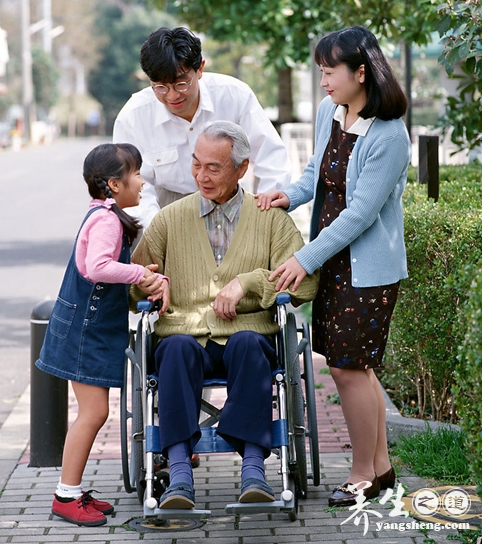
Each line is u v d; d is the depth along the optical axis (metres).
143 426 4.38
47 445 5.30
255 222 4.56
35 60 75.50
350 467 5.15
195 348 4.25
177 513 3.93
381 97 4.21
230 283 4.40
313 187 4.75
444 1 6.67
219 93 5.08
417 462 5.02
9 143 51.94
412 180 8.05
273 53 16.59
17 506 4.71
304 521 4.44
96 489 4.92
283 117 18.77
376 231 4.38
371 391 4.54
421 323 5.50
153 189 5.16
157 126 5.04
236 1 15.39
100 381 4.40
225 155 4.34
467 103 8.12
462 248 5.15
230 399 4.17
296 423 4.40
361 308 4.38
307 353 4.41
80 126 83.50
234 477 5.07
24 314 9.87
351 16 8.66
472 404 3.98
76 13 84.62
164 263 4.67
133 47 83.62
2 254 13.59
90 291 4.38
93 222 4.32
